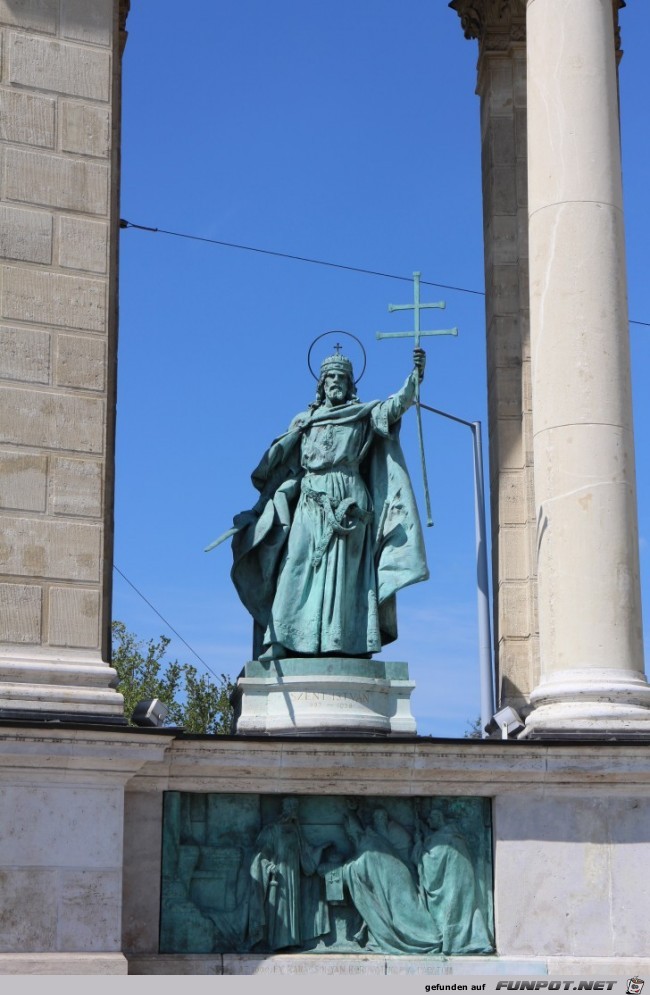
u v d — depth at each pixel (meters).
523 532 19.97
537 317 17.77
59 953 14.62
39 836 14.80
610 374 17.42
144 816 15.73
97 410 16.08
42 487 15.70
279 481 18.27
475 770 16.23
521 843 16.33
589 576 16.94
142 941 15.48
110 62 16.95
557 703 16.75
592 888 16.28
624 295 17.78
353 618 17.72
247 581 18.06
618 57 22.27
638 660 17.00
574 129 17.94
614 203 17.91
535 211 18.00
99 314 16.30
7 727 14.67
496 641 20.22
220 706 40.28
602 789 16.44
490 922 16.28
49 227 16.28
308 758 15.98
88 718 15.23
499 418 20.31
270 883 15.95
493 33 21.45
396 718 17.44
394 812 16.52
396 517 17.95
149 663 40.72
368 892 16.09
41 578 15.52
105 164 16.69
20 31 16.62
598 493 17.09
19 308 15.98
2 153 16.27
